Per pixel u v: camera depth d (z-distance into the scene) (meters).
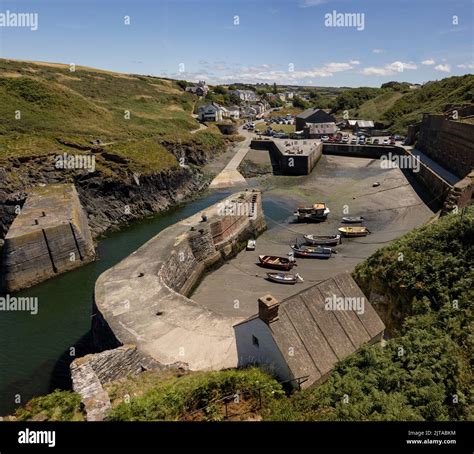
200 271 41.47
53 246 41.19
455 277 20.97
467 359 15.40
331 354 15.69
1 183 51.44
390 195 65.56
